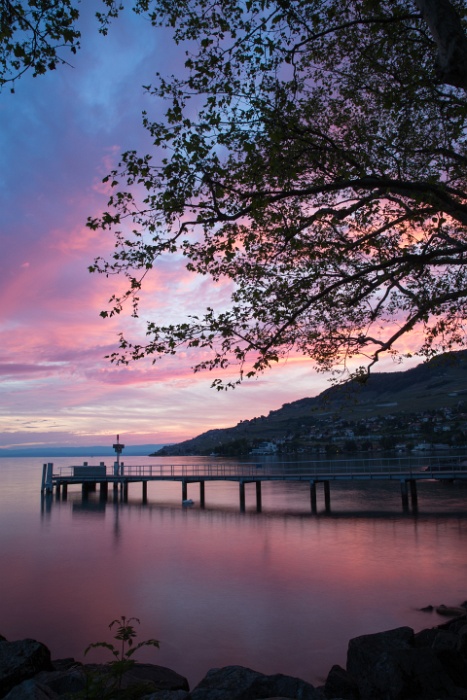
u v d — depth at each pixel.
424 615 14.59
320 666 11.48
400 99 8.45
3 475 111.06
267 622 14.42
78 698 5.34
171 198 8.20
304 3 8.02
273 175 8.43
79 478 52.19
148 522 34.56
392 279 9.82
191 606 16.02
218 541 26.95
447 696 7.49
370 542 25.31
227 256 8.83
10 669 7.04
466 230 10.82
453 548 23.23
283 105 8.38
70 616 15.30
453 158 9.48
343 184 8.00
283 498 49.16
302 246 9.68
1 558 23.55
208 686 7.09
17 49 6.71
